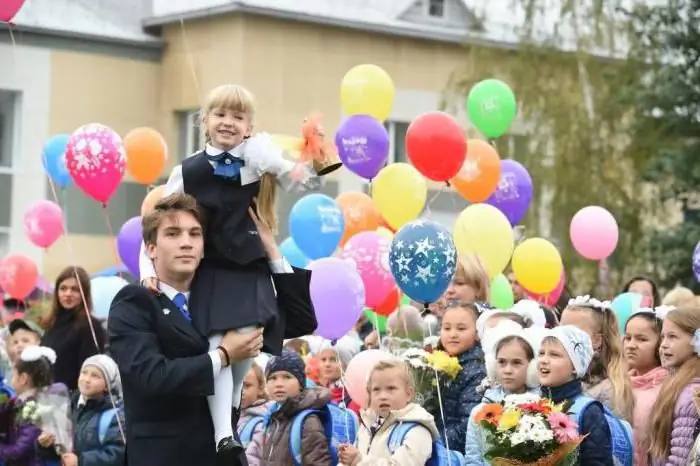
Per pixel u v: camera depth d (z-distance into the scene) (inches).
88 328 559.8
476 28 1368.1
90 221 1279.5
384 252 516.1
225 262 284.5
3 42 1266.0
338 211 552.4
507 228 548.7
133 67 1325.0
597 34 1333.7
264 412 465.4
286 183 282.0
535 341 401.7
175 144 1333.7
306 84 1317.7
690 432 377.7
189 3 1316.4
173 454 274.7
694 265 540.1
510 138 1331.2
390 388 381.4
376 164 564.7
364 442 393.7
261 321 278.8
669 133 1208.8
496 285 563.8
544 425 346.9
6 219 1266.0
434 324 535.2
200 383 269.7
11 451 498.9
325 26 1328.7
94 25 1302.9
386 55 1371.8
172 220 277.3
